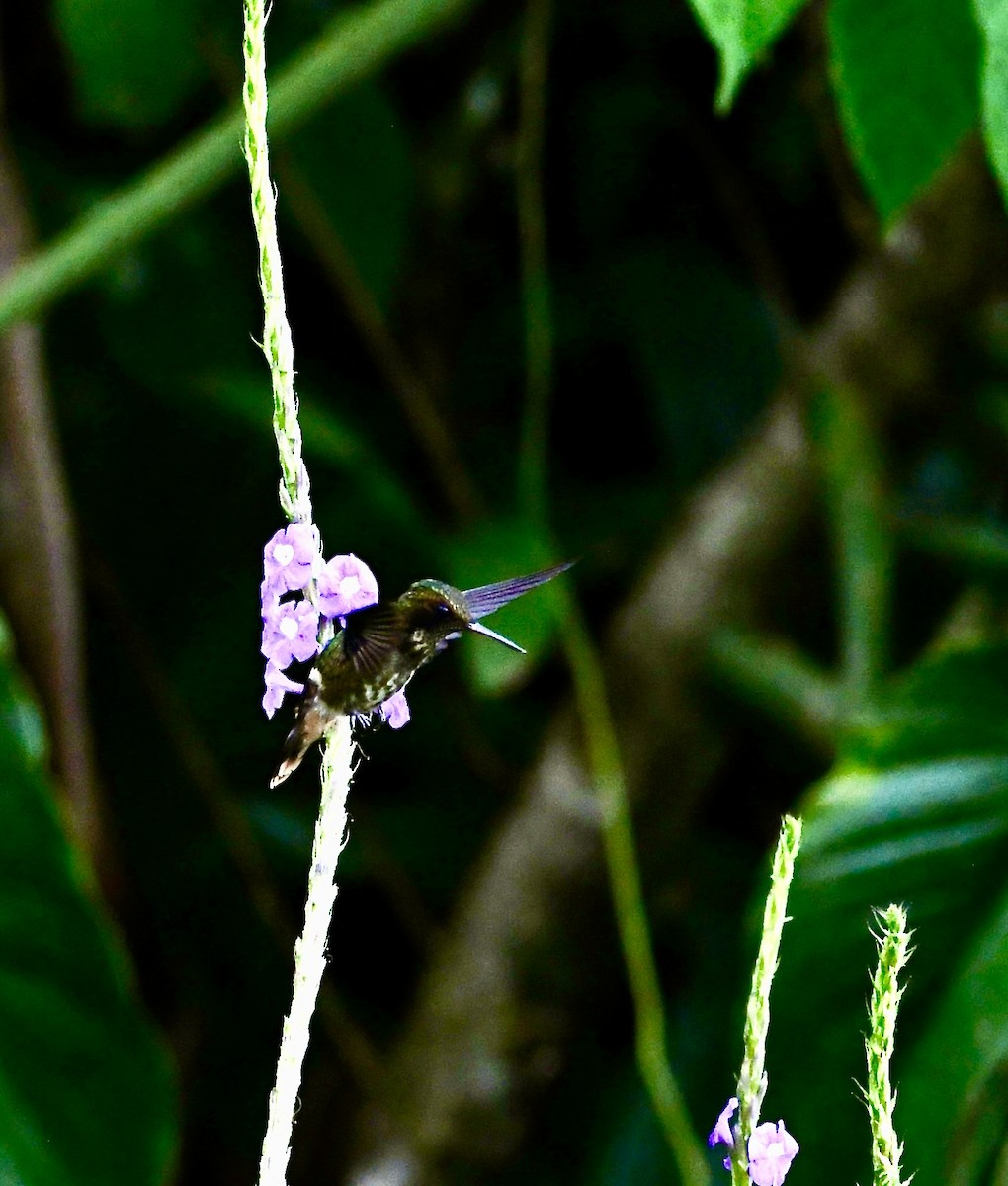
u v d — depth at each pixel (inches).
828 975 106.0
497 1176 140.8
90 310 161.5
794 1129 104.7
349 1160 144.3
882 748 109.9
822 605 143.6
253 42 79.5
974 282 136.9
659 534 158.7
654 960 147.7
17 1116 100.1
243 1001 159.9
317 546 79.9
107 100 153.7
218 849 158.7
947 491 152.6
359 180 154.4
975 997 103.3
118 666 159.2
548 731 143.6
